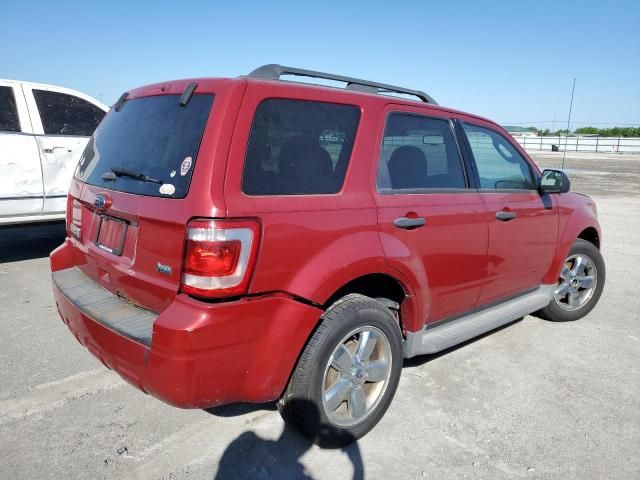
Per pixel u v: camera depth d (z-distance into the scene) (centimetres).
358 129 288
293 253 245
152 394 235
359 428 289
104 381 350
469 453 285
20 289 539
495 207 367
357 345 286
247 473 262
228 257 224
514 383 365
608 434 306
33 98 620
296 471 265
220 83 248
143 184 255
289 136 257
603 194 1521
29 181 611
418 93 369
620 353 421
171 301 238
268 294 241
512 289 407
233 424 303
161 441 285
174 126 255
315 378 262
